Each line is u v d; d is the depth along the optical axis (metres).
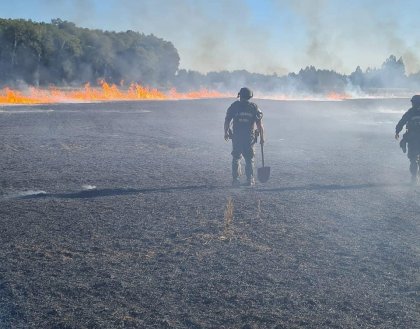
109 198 10.46
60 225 8.36
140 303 5.37
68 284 5.84
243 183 12.27
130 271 6.31
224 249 7.25
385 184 12.48
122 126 27.06
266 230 8.23
